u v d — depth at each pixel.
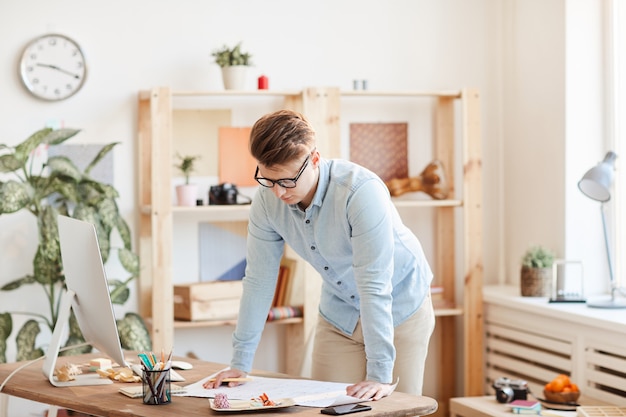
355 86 4.36
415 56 4.62
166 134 3.98
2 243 4.09
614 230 4.24
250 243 2.55
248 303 2.55
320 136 4.18
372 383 2.23
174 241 4.31
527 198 4.55
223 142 4.35
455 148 4.67
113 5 4.21
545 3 4.36
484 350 4.54
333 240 2.40
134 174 4.24
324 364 2.73
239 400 2.18
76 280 2.51
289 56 4.44
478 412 3.45
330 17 4.50
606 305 3.84
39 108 4.13
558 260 4.23
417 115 4.62
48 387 2.41
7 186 3.70
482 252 4.44
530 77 4.50
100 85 4.20
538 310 4.00
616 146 4.23
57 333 2.51
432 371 4.64
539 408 3.34
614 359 3.59
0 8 4.07
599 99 4.27
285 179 2.22
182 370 2.61
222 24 4.35
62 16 4.15
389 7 4.58
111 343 2.42
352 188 2.30
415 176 4.56
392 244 2.31
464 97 4.34
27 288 4.12
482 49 4.70
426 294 2.71
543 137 4.40
